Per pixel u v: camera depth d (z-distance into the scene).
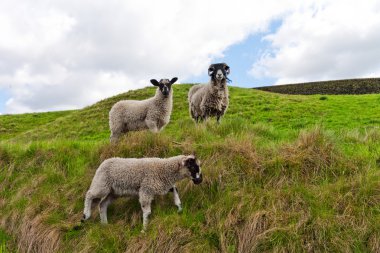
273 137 11.45
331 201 7.61
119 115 11.46
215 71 12.90
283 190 8.01
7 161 11.20
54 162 10.80
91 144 11.65
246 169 8.84
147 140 10.34
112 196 8.57
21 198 9.75
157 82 11.29
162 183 8.10
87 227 8.33
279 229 7.14
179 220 7.79
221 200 8.02
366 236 6.96
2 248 8.60
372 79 48.03
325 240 6.96
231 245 7.27
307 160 8.79
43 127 28.05
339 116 18.45
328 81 52.22
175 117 23.69
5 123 36.12
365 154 9.23
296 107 22.36
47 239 8.25
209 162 9.27
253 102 25.75
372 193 7.65
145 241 7.53
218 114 13.72
